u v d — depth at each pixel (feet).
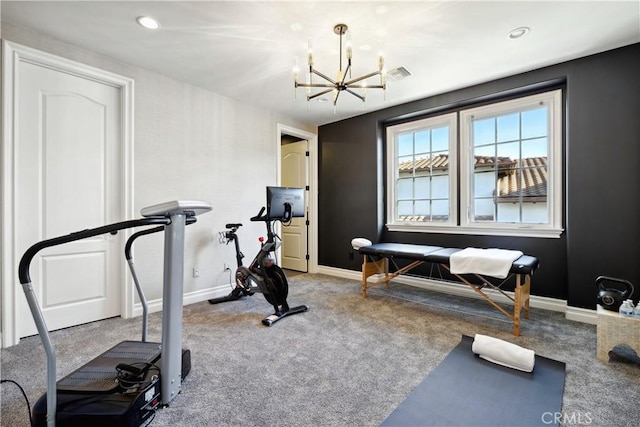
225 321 9.16
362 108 13.87
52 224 8.29
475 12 6.98
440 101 12.11
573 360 6.64
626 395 5.37
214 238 11.87
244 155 12.95
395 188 14.43
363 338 7.89
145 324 6.47
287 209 10.40
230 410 5.06
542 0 6.58
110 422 4.24
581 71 9.07
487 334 8.11
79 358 6.84
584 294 8.96
